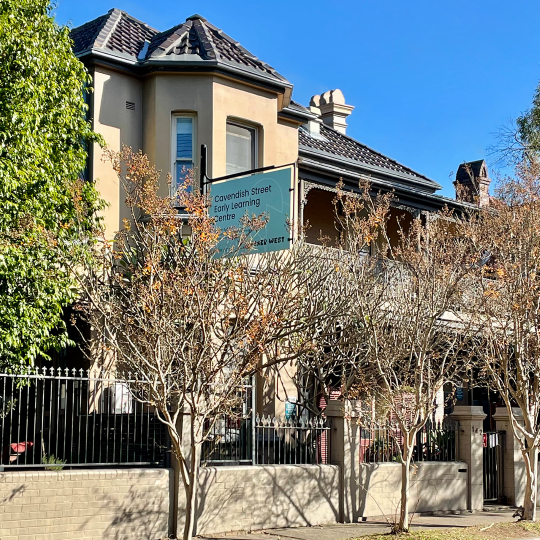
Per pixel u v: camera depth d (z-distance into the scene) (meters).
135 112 18.09
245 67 18.67
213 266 10.85
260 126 19.12
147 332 10.42
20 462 12.80
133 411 13.67
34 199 12.70
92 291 12.66
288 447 14.68
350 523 14.44
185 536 10.34
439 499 16.36
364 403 15.29
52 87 13.45
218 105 18.17
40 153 12.87
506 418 18.41
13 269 11.91
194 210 11.20
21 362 12.30
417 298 13.60
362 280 15.12
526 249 15.35
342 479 14.53
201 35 18.94
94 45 17.36
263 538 12.37
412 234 18.34
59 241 12.93
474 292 16.11
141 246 14.71
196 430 10.36
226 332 10.81
